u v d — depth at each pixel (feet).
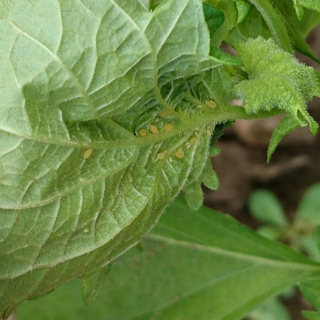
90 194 0.72
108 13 0.66
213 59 0.69
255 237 0.95
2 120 0.68
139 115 0.72
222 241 0.95
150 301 0.95
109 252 0.77
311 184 1.34
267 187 1.35
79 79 0.68
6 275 0.73
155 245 0.96
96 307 0.95
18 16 0.67
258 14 0.83
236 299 0.94
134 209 0.75
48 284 0.76
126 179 0.74
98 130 0.71
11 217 0.71
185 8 0.67
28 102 0.68
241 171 1.35
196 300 0.95
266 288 0.94
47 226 0.72
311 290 0.88
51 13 0.66
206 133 0.77
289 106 0.71
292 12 0.85
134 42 0.67
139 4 0.67
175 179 0.76
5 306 0.75
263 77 0.73
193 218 0.95
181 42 0.68
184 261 0.96
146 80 0.70
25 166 0.69
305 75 0.73
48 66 0.67
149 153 0.75
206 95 0.75
